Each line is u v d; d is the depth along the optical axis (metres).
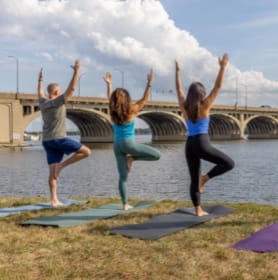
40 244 5.91
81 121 110.81
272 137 158.25
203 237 6.15
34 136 197.50
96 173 40.19
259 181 33.44
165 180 34.75
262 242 5.77
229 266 4.90
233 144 107.62
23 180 34.38
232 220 7.24
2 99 78.19
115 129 8.08
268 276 4.56
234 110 128.50
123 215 7.84
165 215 7.62
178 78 7.47
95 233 6.54
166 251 5.48
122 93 7.79
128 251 5.51
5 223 7.36
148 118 125.38
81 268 4.89
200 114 6.88
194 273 4.68
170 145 102.00
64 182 33.62
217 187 30.03
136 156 8.23
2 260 5.22
